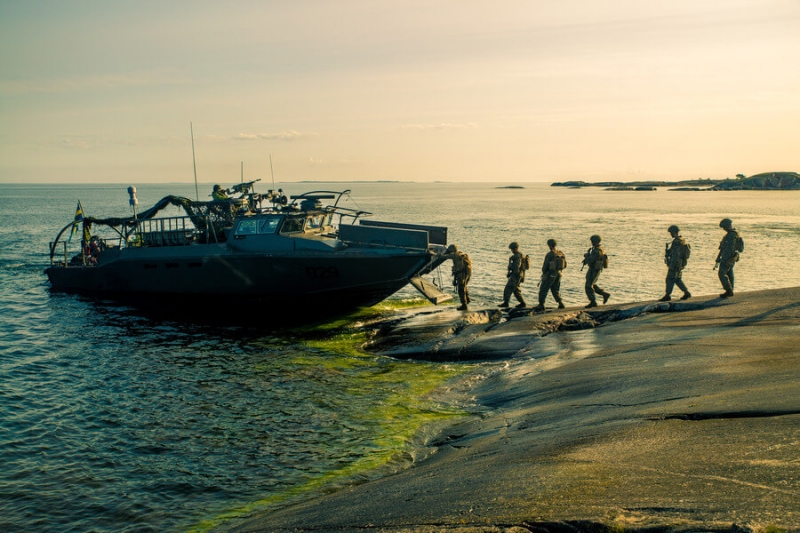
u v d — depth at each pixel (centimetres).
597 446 570
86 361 1401
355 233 1897
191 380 1241
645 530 357
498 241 4119
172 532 668
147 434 955
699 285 2339
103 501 747
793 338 972
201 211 2120
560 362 1095
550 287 1606
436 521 441
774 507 361
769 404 604
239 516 691
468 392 1056
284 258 1827
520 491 471
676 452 509
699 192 19288
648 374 874
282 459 843
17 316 1925
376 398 1081
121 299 2162
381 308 2027
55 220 6531
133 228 2227
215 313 1998
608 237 4369
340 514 541
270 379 1234
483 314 1611
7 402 1105
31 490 778
